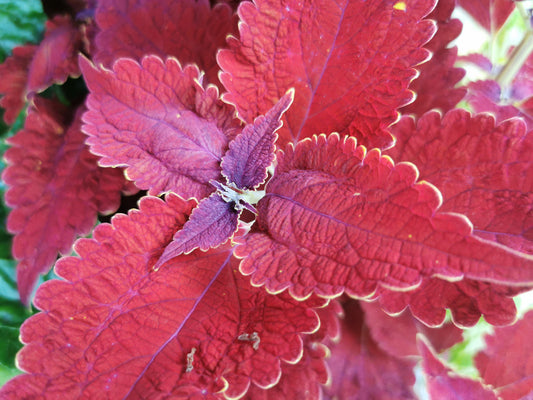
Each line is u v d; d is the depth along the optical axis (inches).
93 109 6.3
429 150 6.5
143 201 6.4
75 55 7.9
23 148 7.3
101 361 5.7
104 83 6.3
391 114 6.7
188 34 7.9
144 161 6.7
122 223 6.3
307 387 6.2
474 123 6.4
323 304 6.0
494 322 5.7
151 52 7.8
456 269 4.4
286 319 6.0
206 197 6.8
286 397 6.2
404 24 6.6
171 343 5.9
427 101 8.1
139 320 6.0
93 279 6.0
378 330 8.0
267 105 7.2
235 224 6.5
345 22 6.7
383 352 7.9
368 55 6.8
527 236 5.8
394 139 6.5
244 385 5.6
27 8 8.2
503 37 12.3
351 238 5.3
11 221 6.9
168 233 6.5
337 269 5.2
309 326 5.9
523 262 4.2
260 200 6.7
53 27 8.1
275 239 6.1
